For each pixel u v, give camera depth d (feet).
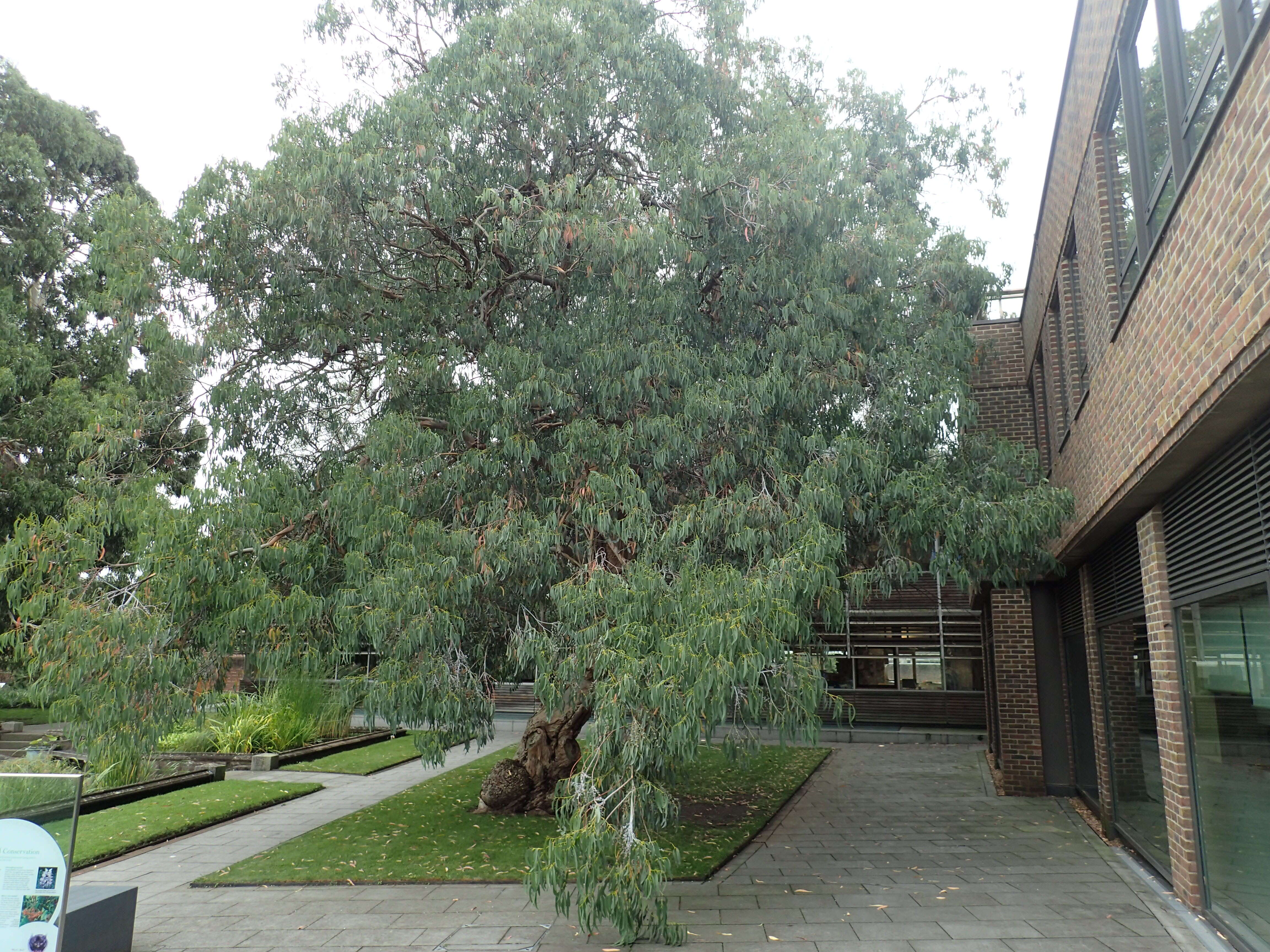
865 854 31.50
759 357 29.37
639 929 20.95
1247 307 13.62
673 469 29.04
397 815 38.45
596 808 20.59
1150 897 25.07
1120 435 23.80
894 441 29.63
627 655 21.08
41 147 71.26
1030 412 47.85
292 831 36.65
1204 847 22.11
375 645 23.70
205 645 25.07
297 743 60.08
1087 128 27.40
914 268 35.14
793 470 28.12
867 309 31.73
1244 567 17.97
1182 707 23.02
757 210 27.73
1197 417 16.89
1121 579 29.86
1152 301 19.94
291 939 22.12
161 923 23.56
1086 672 39.86
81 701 22.25
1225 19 14.70
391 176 26.99
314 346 29.43
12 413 63.36
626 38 29.07
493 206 28.43
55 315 71.26
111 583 24.88
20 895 15.90
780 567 22.30
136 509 24.32
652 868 20.07
